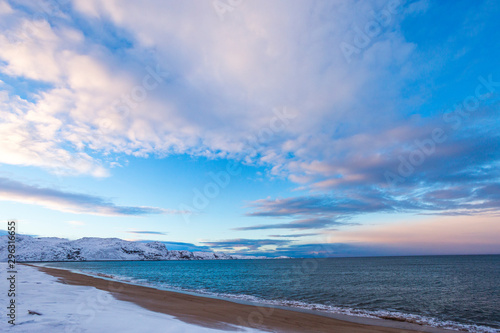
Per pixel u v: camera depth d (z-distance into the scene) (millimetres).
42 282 22188
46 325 7730
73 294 16031
